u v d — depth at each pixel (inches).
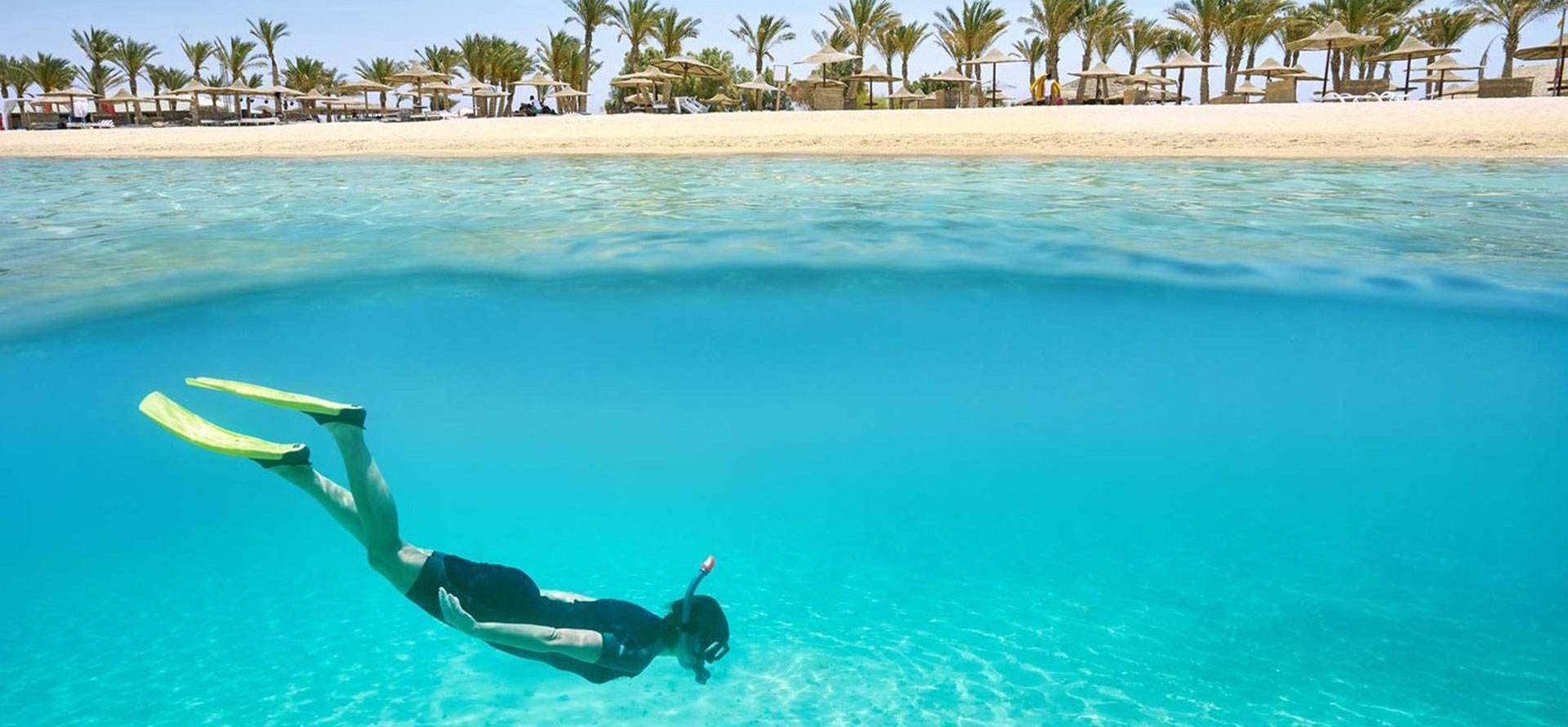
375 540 164.6
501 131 1191.6
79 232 463.2
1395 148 812.6
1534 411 511.2
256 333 434.6
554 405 518.9
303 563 326.0
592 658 157.8
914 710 199.5
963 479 507.5
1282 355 490.3
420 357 474.0
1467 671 214.2
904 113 1245.7
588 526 454.9
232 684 221.1
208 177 743.1
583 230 458.3
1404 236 432.8
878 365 528.1
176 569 331.9
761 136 1053.8
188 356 432.5
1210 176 662.5
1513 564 307.9
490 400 504.7
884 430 575.2
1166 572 299.4
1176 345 502.0
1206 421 565.0
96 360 414.6
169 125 2253.9
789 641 236.8
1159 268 400.2
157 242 436.1
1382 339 472.1
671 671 221.3
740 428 560.7
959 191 592.4
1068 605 261.4
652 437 556.4
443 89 2342.5
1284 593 269.9
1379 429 555.5
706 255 412.2
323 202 567.2
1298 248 413.1
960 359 521.3
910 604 265.9
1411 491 471.5
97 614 276.1
